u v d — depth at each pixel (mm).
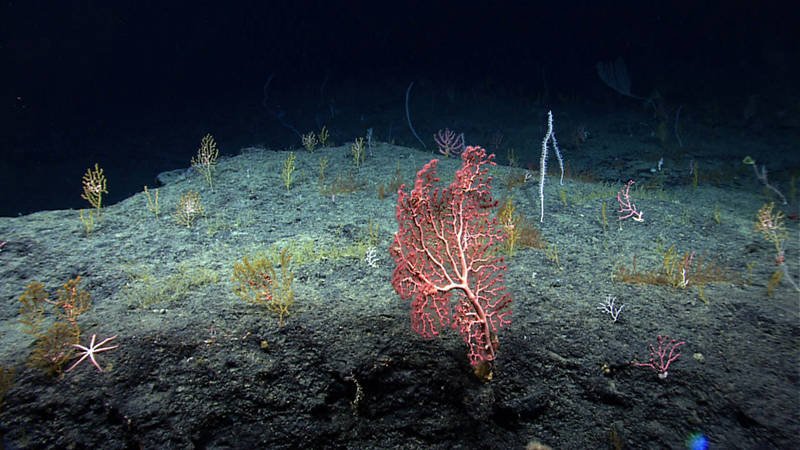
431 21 21078
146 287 3506
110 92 18266
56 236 4395
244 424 2488
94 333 2900
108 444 2342
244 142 13117
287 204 5477
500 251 4270
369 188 6082
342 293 3451
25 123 15109
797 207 6352
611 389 2662
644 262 4090
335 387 2682
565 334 3061
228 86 18984
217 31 21062
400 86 17500
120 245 4285
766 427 2350
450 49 20594
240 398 2574
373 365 2779
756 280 3734
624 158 10062
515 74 17812
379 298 3385
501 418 2639
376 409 2656
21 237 4297
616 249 4398
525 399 2666
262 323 3035
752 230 4918
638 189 6941
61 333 2795
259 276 3383
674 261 4059
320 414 2576
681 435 2387
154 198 5562
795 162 9234
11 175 11383
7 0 17891
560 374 2777
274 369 2719
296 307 3223
